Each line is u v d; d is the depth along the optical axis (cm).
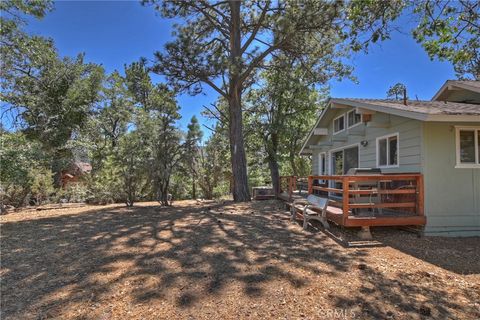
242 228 700
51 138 1870
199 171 1742
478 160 689
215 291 356
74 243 582
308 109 1911
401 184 759
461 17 528
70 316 305
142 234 649
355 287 370
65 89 2081
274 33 1261
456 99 1051
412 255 512
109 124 2169
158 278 396
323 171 1441
